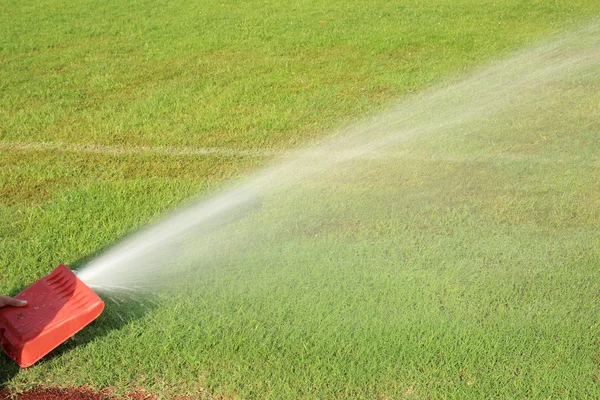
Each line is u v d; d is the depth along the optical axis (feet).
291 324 12.38
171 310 12.80
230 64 32.71
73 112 25.44
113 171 19.80
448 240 15.42
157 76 30.53
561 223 16.21
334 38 38.14
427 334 11.93
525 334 11.91
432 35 38.47
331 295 13.21
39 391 10.82
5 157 20.97
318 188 18.71
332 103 26.45
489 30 39.78
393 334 11.96
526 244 15.20
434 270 14.07
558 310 12.59
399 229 16.05
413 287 13.41
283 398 10.62
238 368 11.21
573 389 10.63
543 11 44.91
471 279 13.70
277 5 50.37
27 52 35.96
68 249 15.23
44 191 18.38
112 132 23.22
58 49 36.65
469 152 21.20
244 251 15.11
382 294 13.24
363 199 17.89
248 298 13.15
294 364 11.34
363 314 12.57
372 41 37.19
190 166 20.38
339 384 10.87
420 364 11.23
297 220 16.63
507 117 24.38
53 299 11.79
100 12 48.21
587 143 21.53
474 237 15.56
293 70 31.37
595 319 12.32
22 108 25.99
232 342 11.83
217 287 13.58
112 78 30.30
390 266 14.26
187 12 47.91
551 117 24.16
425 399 10.53
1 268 14.32
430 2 50.03
